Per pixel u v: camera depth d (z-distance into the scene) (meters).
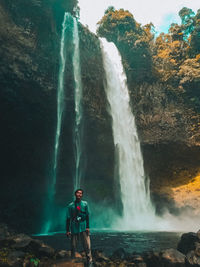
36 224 19.83
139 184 26.03
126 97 27.33
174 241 11.86
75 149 23.11
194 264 5.57
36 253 7.12
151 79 29.80
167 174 28.28
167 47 36.38
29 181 20.83
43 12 18.95
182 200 23.19
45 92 19.17
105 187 25.64
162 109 28.69
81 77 22.44
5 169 19.44
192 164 28.19
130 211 24.27
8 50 16.98
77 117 22.23
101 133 24.31
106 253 8.85
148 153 27.17
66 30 21.55
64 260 5.41
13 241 7.71
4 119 18.05
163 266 6.11
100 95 24.22
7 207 18.94
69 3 21.02
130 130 26.72
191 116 29.50
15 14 17.78
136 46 28.52
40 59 18.83
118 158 25.34
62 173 22.91
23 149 19.89
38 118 19.62
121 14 30.75
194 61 32.56
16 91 17.72
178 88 31.23
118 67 27.33
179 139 26.80
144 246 10.35
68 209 5.19
